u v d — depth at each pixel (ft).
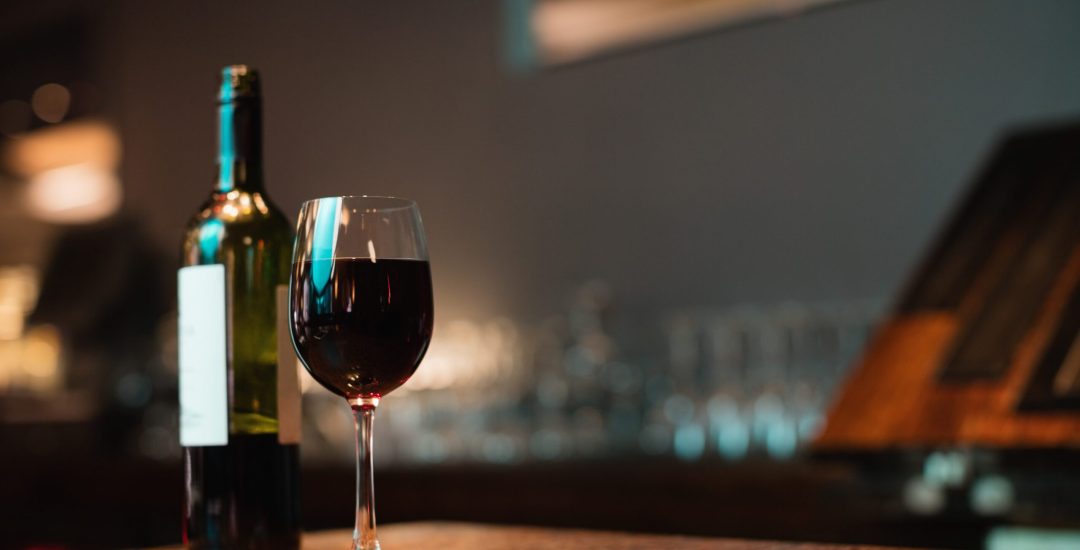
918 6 9.95
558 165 12.25
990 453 6.55
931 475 6.90
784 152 10.70
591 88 12.00
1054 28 9.27
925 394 7.04
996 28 9.55
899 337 7.63
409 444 11.82
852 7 10.33
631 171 11.71
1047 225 7.78
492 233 12.75
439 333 13.07
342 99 14.20
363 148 13.97
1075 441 6.21
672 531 8.26
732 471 8.02
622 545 3.59
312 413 12.16
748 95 10.93
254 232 3.49
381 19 13.80
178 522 11.34
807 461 7.85
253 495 3.43
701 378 11.01
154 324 16.51
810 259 10.50
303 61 14.65
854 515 7.28
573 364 10.92
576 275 12.05
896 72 10.05
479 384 11.59
